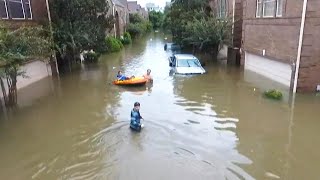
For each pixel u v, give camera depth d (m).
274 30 17.11
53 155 9.50
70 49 23.02
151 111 13.21
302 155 9.06
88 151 9.64
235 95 15.41
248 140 10.13
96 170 8.48
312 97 14.46
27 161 9.19
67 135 10.99
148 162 8.83
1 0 16.70
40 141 10.59
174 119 12.17
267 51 18.22
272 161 8.76
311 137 10.27
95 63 27.81
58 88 18.14
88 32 23.42
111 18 27.05
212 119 12.11
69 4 22.53
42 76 21.05
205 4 33.00
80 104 14.76
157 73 22.02
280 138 10.23
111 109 13.75
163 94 16.08
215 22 25.61
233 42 25.38
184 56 22.73
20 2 18.64
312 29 14.20
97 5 24.61
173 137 10.48
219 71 21.67
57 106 14.52
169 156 9.15
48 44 15.90
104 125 11.77
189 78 19.58
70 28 22.36
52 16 22.27
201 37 25.66
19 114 13.52
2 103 15.19
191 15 30.84
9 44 12.94
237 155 9.14
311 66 14.73
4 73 13.50
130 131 11.06
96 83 19.23
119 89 17.42
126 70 23.92
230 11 26.09
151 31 93.75
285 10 15.70
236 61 24.50
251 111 12.92
